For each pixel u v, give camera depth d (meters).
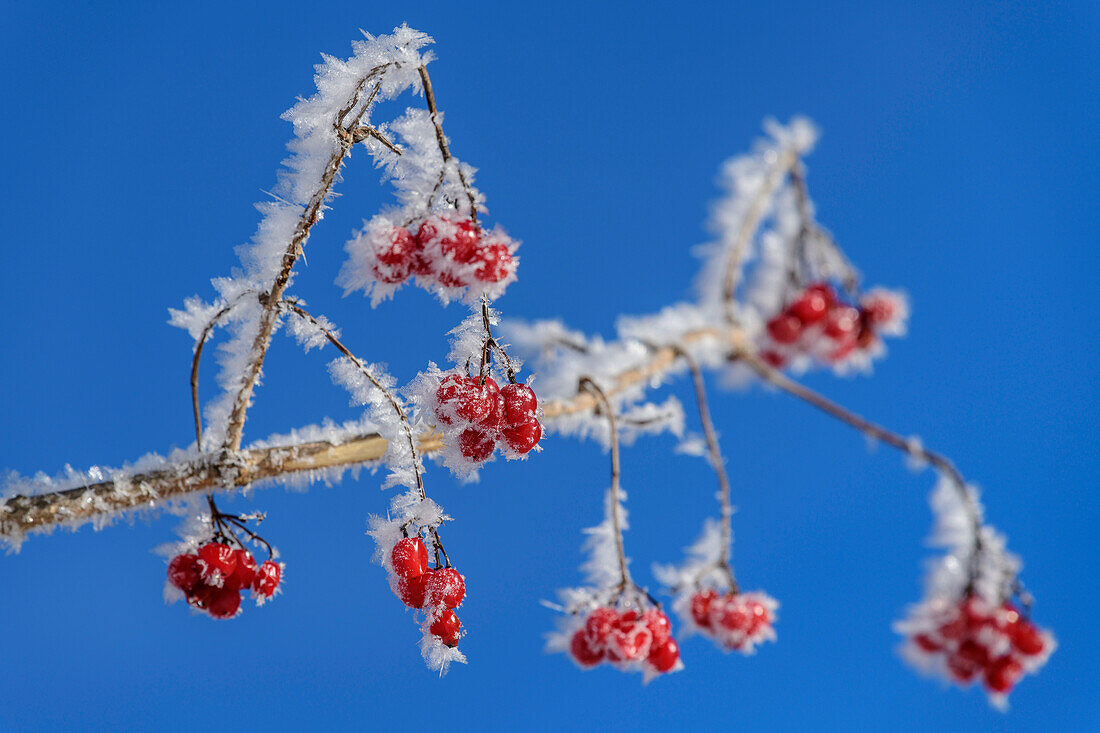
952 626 0.75
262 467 0.80
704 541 0.79
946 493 0.76
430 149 0.81
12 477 0.79
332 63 0.81
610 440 0.79
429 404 0.80
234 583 0.80
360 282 0.80
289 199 0.81
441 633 0.81
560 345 0.80
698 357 0.77
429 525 0.82
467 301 0.80
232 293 0.80
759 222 0.76
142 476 0.79
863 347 0.76
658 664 0.77
